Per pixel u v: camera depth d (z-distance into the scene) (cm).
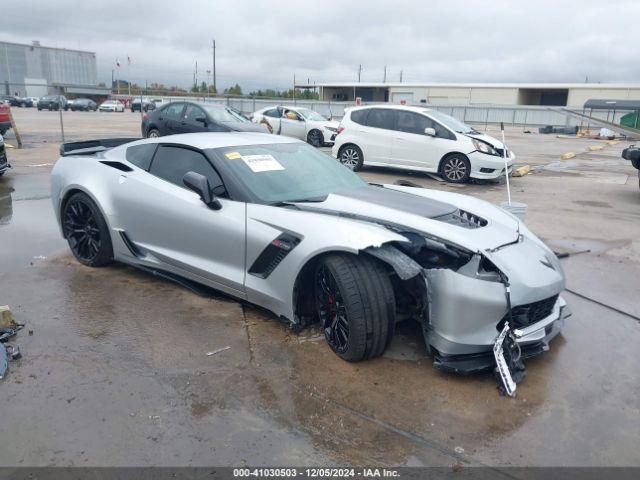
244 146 427
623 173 1312
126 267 486
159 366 320
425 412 285
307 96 7231
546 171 1333
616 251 598
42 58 7525
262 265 361
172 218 404
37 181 909
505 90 5759
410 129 1127
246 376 313
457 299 301
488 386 311
